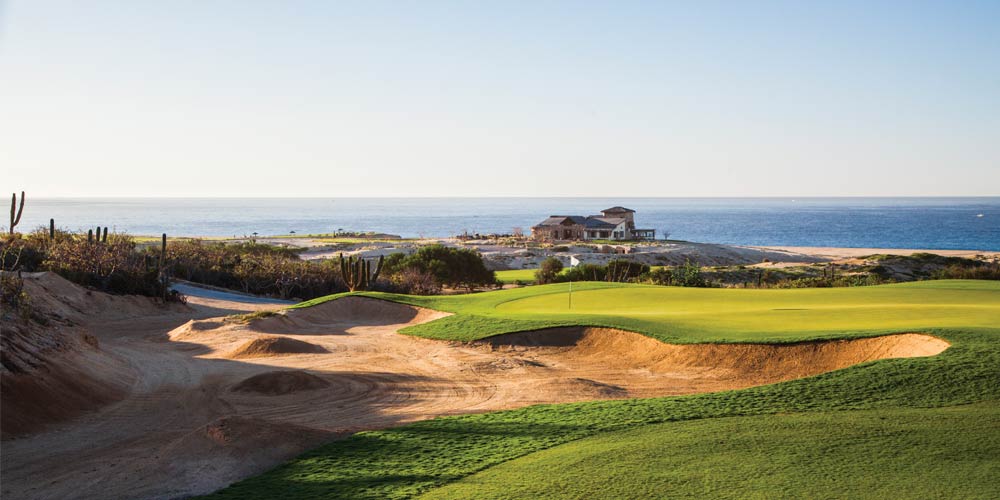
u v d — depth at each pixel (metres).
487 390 19.80
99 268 42.00
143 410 17.69
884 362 16.34
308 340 28.89
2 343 17.12
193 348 27.58
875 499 8.95
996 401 13.37
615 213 152.50
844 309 26.91
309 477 11.24
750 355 20.67
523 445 12.46
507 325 27.42
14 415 15.10
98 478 12.01
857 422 12.40
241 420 13.30
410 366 23.41
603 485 10.02
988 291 33.75
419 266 67.00
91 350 22.23
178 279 53.34
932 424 11.99
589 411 14.78
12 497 11.41
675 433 12.47
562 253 104.19
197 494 10.99
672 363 21.59
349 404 18.33
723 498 9.27
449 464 11.57
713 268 80.00
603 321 25.86
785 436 11.79
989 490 9.05
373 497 10.16
